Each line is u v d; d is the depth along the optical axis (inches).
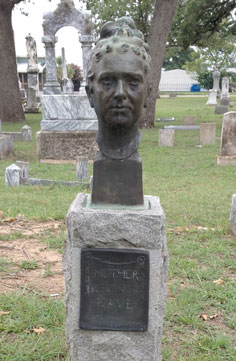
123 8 948.0
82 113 463.8
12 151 469.4
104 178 112.2
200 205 273.0
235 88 2272.4
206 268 182.7
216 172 385.7
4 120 813.2
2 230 226.8
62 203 272.1
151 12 955.3
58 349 129.0
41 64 2027.6
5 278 173.5
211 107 1254.3
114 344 111.4
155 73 706.2
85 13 438.0
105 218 106.3
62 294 161.5
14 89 806.5
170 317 146.4
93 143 467.8
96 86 103.3
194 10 781.3
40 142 465.4
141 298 109.0
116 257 107.3
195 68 2194.9
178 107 1291.8
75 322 111.5
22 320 142.2
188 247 202.5
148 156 469.7
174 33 841.5
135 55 101.0
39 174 376.2
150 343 111.4
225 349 131.8
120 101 100.0
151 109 736.3
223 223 235.5
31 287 166.4
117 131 108.7
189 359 126.2
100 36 109.0
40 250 201.9
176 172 386.6
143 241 107.0
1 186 325.1
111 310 109.8
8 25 767.1
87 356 112.7
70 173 381.1
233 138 423.8
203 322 144.9
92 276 108.3
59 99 460.8
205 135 557.0
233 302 153.9
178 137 629.9
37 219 242.4
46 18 442.9
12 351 127.4
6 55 782.5
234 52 2137.1
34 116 982.4
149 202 118.8
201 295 160.2
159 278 109.3
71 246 109.0
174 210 258.8
